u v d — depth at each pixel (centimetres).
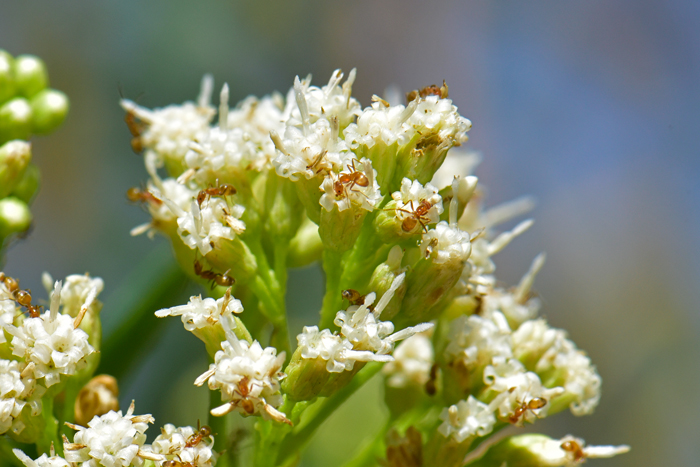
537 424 36
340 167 19
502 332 20
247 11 35
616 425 38
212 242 19
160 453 19
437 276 19
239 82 35
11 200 21
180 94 33
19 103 21
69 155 33
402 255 19
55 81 33
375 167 19
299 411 19
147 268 22
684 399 39
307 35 38
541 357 20
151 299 22
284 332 20
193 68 33
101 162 33
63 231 32
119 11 34
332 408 20
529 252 43
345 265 19
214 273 20
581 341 42
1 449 20
